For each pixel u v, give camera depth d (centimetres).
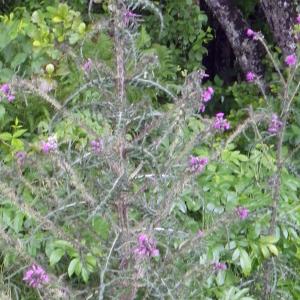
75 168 414
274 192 474
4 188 399
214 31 1028
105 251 409
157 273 391
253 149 555
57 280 390
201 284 420
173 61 842
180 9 854
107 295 397
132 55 430
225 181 502
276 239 464
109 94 402
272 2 757
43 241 445
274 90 722
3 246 404
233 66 1041
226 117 786
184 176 404
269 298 476
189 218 472
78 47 575
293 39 746
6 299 389
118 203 400
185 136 454
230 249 462
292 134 629
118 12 393
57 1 752
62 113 437
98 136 410
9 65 600
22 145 484
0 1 823
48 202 411
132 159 452
